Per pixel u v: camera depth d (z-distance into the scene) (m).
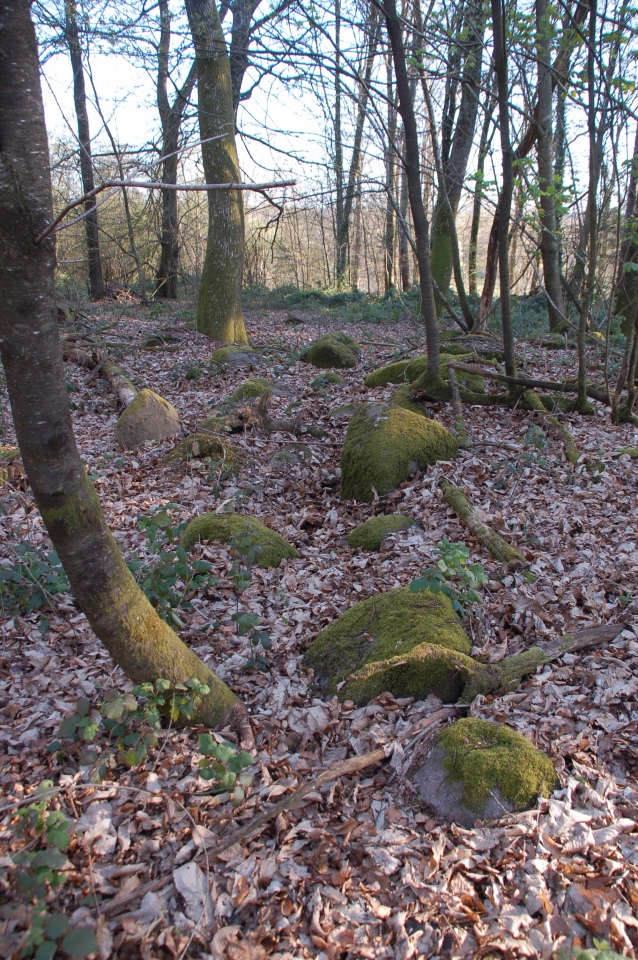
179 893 2.30
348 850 2.48
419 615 3.67
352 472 6.09
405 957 2.09
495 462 6.14
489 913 2.20
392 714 3.15
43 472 2.33
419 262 7.34
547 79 7.69
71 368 10.91
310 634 4.00
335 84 8.56
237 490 6.14
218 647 3.87
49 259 2.14
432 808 2.64
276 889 2.32
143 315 16.86
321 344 11.32
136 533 5.33
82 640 3.96
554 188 6.24
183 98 11.41
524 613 3.87
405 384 8.23
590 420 7.41
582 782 2.69
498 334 11.95
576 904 2.21
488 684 3.23
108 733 3.07
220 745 2.54
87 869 2.36
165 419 7.50
